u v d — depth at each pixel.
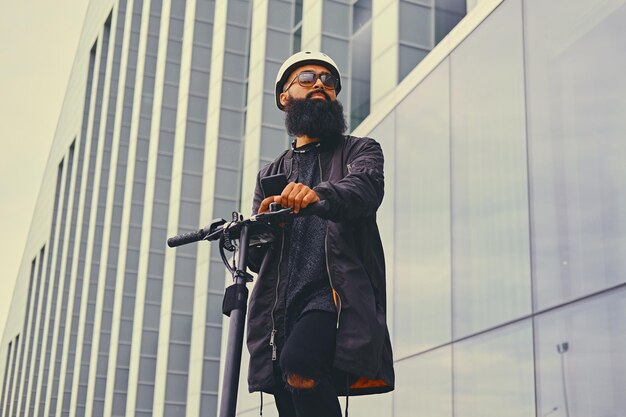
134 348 38.69
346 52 21.73
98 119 64.25
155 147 41.59
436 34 18.19
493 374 10.48
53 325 67.44
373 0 19.84
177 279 35.25
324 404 2.08
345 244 2.23
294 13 28.72
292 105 2.45
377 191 2.23
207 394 30.56
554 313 9.45
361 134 16.05
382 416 13.31
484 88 11.70
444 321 11.90
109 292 48.81
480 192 11.43
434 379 11.94
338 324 2.13
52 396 59.97
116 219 50.47
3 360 94.25
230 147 32.75
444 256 12.18
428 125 13.30
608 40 9.18
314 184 2.43
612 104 8.98
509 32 11.26
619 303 8.41
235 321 1.94
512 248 10.48
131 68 53.56
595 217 9.00
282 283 2.33
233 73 33.62
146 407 37.44
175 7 44.22
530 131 10.45
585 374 8.79
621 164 8.70
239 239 2.14
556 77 10.06
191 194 36.28
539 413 9.45
